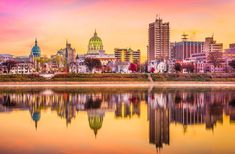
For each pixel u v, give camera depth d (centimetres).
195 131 8175
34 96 17450
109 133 7981
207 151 6350
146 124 9156
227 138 7381
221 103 14162
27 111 11706
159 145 6831
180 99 15925
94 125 9000
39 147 6625
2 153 6216
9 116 10544
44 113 11231
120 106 13175
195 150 6431
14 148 6544
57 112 11481
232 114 10900
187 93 19712
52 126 8844
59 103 14225
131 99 15975
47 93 19538
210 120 9731
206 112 11394
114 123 9319
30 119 9950
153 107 12825
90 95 18200
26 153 6206
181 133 7950
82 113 11256
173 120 9775
